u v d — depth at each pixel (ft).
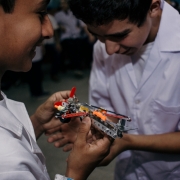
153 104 3.23
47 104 3.01
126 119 2.40
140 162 3.63
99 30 2.65
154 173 3.60
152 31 3.19
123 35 2.68
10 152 1.76
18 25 1.89
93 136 2.84
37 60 11.18
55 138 3.25
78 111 2.58
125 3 2.42
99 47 3.78
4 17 1.84
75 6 2.56
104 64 3.80
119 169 3.94
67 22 14.56
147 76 3.24
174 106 3.14
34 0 1.89
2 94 2.64
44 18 2.12
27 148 2.03
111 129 2.32
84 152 2.41
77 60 15.15
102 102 4.03
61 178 2.34
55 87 13.17
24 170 1.76
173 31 3.17
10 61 2.01
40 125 3.15
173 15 3.24
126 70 3.48
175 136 3.10
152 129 3.35
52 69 13.79
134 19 2.57
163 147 3.10
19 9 1.86
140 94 3.36
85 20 2.61
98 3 2.40
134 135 3.15
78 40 14.88
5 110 2.13
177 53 3.13
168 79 3.11
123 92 3.52
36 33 1.96
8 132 2.00
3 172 1.67
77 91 12.57
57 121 3.16
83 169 2.45
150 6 2.71
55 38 13.43
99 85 3.91
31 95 11.83
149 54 3.20
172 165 3.45
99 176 6.88
